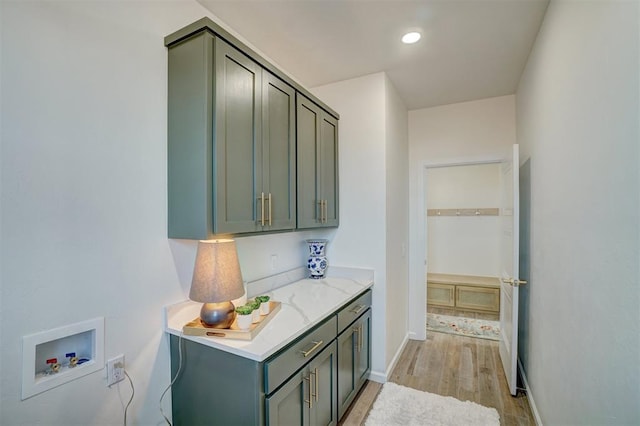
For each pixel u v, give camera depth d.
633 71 0.91
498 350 3.10
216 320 1.39
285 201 1.87
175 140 1.44
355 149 2.60
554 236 1.68
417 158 3.40
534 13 1.78
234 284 1.38
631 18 0.92
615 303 1.03
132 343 1.33
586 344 1.27
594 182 1.19
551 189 1.73
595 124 1.17
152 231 1.41
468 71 2.50
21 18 1.00
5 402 0.97
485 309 4.27
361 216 2.58
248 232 1.57
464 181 4.87
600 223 1.14
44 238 1.05
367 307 2.42
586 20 1.25
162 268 1.45
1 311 0.96
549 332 1.78
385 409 2.11
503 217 2.79
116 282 1.27
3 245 0.96
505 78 2.63
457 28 1.92
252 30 1.92
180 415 1.47
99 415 1.21
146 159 1.38
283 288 2.27
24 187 1.00
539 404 1.96
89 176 1.18
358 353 2.22
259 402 1.24
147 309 1.39
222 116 1.41
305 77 2.59
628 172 0.95
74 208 1.13
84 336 1.20
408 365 2.79
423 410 2.11
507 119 3.02
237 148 1.49
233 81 1.47
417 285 3.38
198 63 1.36
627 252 0.96
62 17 1.10
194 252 1.61
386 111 2.54
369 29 1.93
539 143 1.98
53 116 1.08
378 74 2.52
